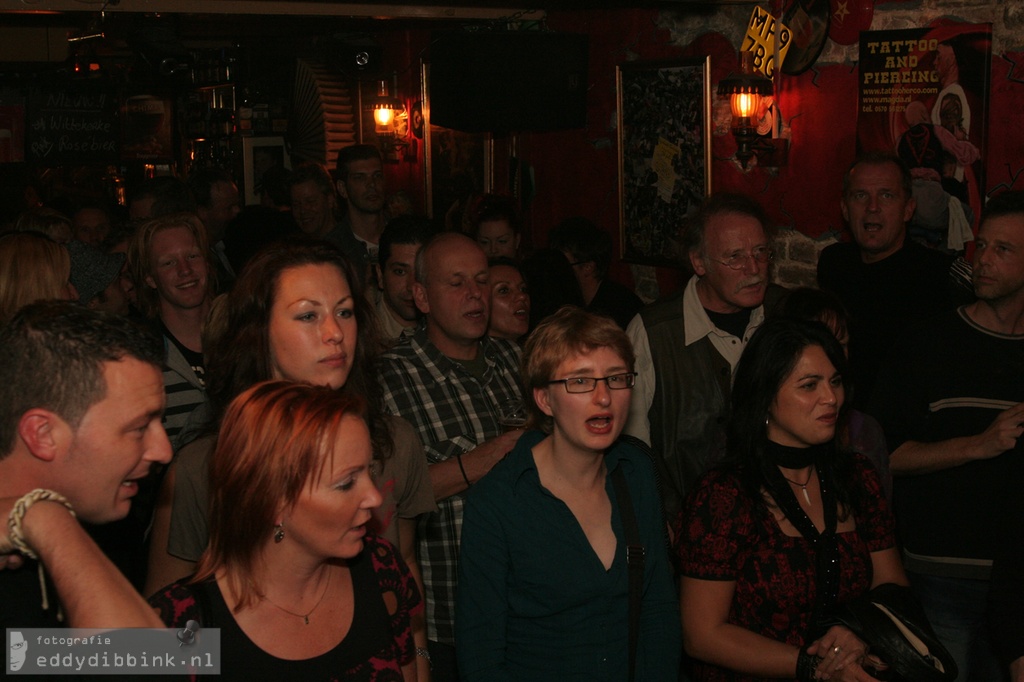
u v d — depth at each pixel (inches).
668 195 246.4
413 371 118.3
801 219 205.6
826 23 193.3
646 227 256.8
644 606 93.6
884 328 157.2
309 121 390.0
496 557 90.5
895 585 94.5
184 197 206.7
